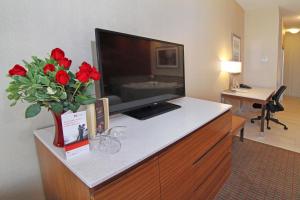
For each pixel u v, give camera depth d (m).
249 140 2.98
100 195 0.76
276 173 2.13
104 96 1.25
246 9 4.43
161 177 1.04
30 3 1.12
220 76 3.45
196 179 1.38
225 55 3.57
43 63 0.86
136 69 1.46
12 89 0.83
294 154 2.53
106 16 1.49
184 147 1.20
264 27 4.36
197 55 2.68
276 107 3.39
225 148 1.78
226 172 1.90
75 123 0.89
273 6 4.18
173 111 1.62
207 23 2.84
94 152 0.95
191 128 1.24
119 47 1.32
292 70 6.57
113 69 1.29
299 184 1.94
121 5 1.58
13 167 1.17
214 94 3.30
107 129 1.19
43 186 1.27
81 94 0.92
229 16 3.62
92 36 1.42
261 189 1.87
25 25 1.12
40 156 1.18
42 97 0.83
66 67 0.88
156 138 1.10
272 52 4.34
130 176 0.87
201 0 2.64
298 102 5.60
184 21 2.34
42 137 1.11
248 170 2.18
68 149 0.88
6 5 1.04
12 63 1.09
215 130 1.54
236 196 1.78
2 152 1.12
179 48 1.91
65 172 0.90
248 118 4.04
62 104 0.88
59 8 1.24
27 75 0.82
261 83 4.58
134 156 0.91
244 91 3.73
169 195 1.12
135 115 1.49
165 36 2.07
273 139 3.01
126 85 1.40
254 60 4.61
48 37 1.21
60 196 1.01
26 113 0.85
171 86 1.85
